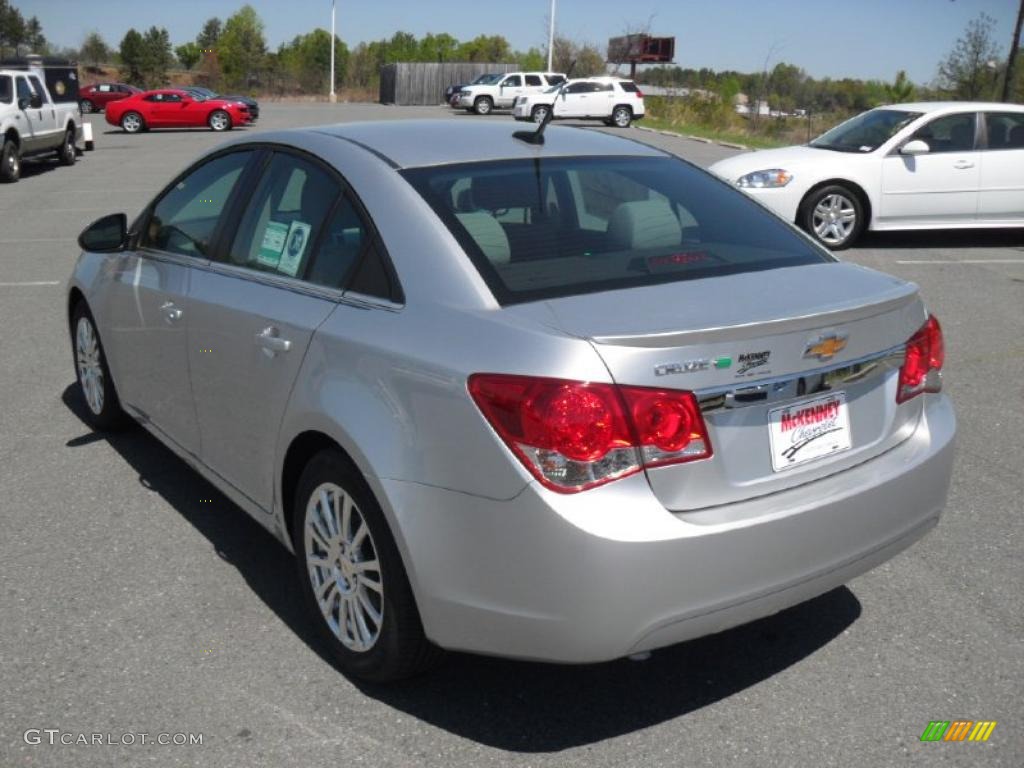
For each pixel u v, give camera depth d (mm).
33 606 3730
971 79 29953
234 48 69188
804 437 2928
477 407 2693
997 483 4918
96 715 3098
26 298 9094
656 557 2613
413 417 2848
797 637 3559
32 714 3102
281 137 3959
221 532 4355
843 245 11875
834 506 2889
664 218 3459
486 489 2686
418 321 2957
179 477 4949
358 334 3090
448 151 3578
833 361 2930
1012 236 12898
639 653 2721
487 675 3322
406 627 2994
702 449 2709
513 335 2730
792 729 3045
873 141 11883
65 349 7336
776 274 3213
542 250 3135
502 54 80062
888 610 3736
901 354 3164
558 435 2572
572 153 3760
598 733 3027
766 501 2830
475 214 3211
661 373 2643
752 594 2789
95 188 18359
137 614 3684
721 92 39125
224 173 4219
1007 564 4090
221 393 3848
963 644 3504
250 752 2934
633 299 2898
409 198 3244
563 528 2578
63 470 5027
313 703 3164
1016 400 6219
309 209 3584
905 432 3250
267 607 3740
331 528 3252
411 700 3184
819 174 11648
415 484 2832
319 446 3352
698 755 2926
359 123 4023
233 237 3973
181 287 4137
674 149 25797
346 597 3240
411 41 84812
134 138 31688
